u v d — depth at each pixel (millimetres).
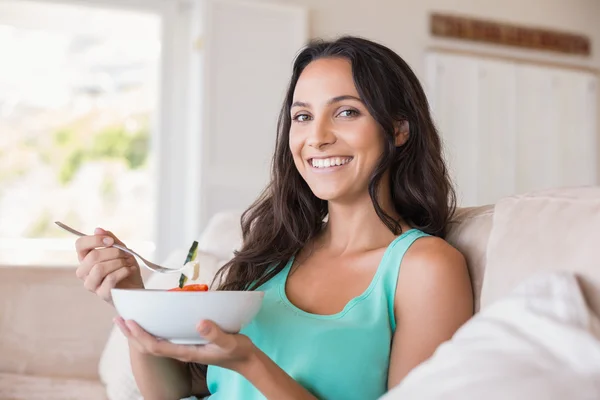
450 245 1213
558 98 4801
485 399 637
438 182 1323
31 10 4688
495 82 4617
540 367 645
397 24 4480
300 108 1297
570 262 817
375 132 1260
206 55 3959
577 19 4969
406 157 1320
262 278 1343
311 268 1320
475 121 4547
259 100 4074
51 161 7887
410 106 1294
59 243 7254
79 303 1888
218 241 1915
